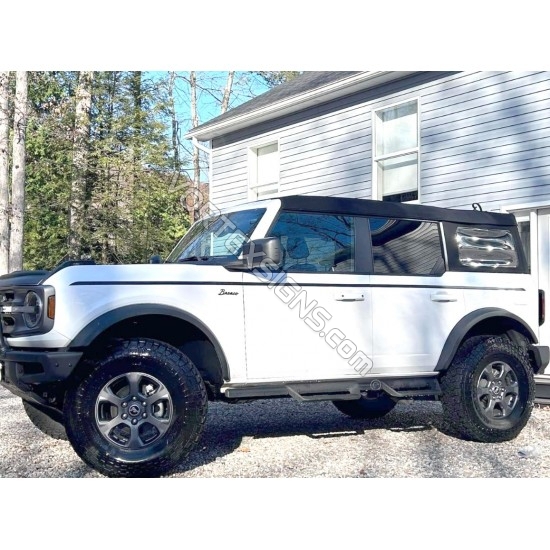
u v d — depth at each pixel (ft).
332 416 25.70
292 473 17.17
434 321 20.33
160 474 16.63
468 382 20.47
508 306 21.72
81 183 64.80
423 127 37.45
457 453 19.44
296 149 46.42
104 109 69.31
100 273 16.57
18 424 23.18
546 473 17.24
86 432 16.02
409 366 19.86
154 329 18.04
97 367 16.19
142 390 16.56
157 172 69.36
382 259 19.89
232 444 20.53
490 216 22.25
